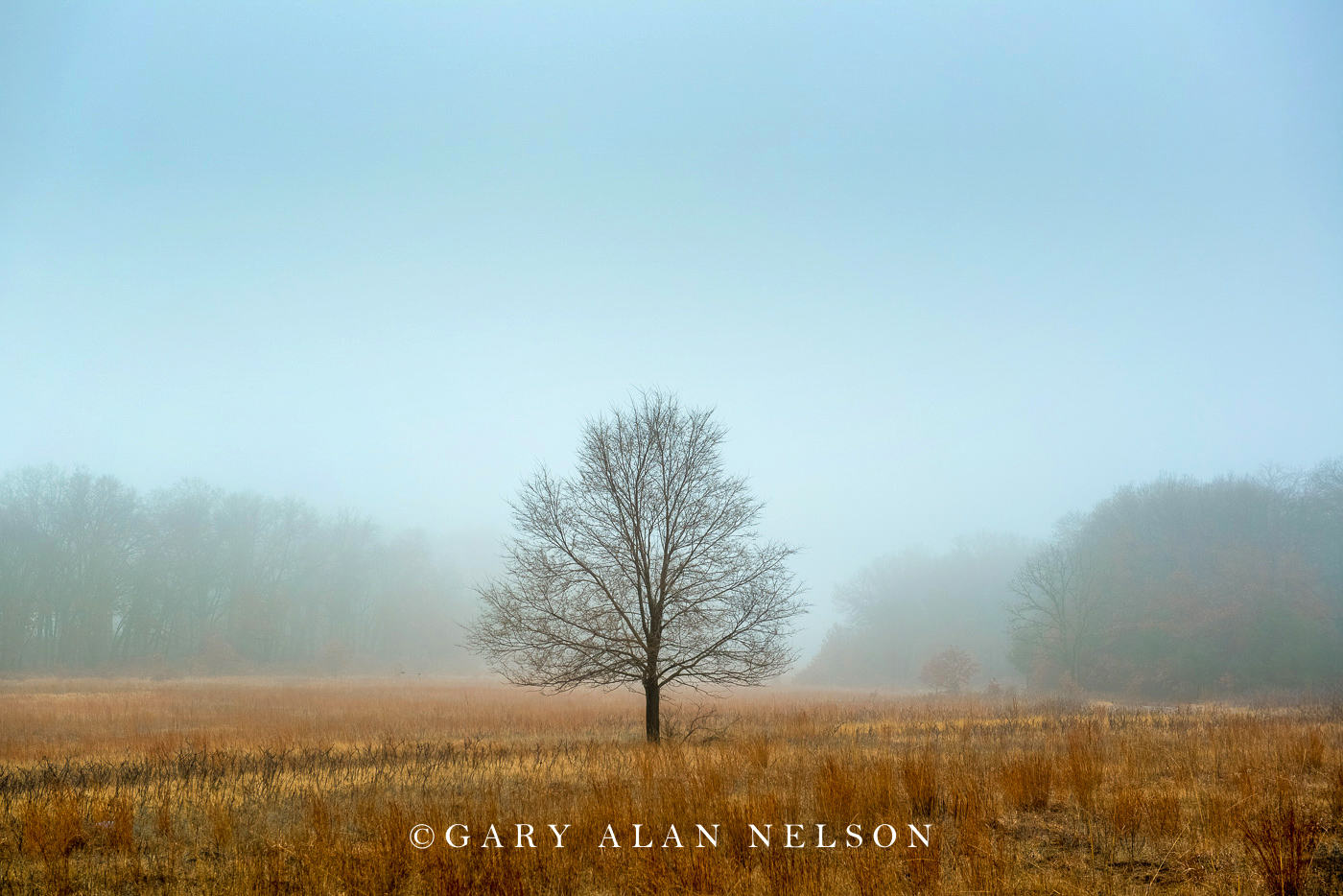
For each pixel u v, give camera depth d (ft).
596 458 66.64
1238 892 23.35
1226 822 28.89
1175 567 188.44
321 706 110.32
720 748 48.78
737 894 24.07
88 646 238.68
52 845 29.94
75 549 237.25
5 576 223.71
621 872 26.55
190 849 30.94
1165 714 88.17
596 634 62.95
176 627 263.90
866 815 32.22
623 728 76.64
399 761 50.67
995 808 32.89
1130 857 27.12
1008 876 24.93
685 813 30.91
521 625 64.03
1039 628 207.51
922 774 35.06
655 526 66.28
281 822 34.30
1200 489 197.36
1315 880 23.97
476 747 56.49
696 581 64.69
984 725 70.18
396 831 28.43
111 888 26.99
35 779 44.55
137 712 97.35
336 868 26.73
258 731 75.36
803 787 37.22
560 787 40.29
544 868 26.58
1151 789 35.42
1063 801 34.32
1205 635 170.19
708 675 65.00
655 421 66.85
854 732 65.51
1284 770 38.19
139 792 40.24
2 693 145.48
